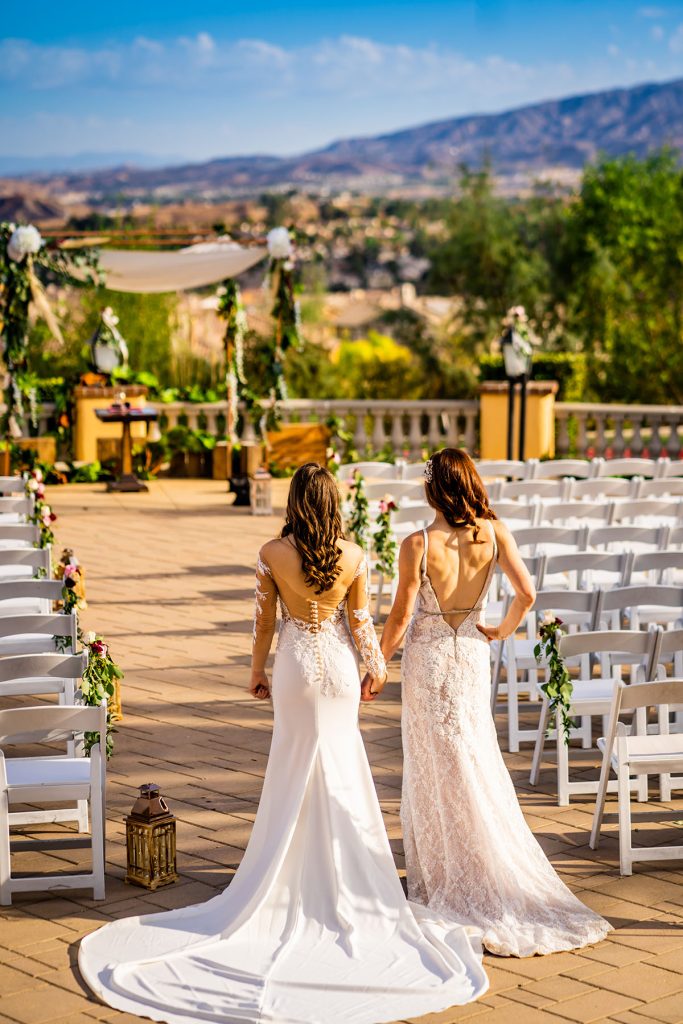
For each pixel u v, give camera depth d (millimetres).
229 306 14891
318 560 4270
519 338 15016
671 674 7211
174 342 22797
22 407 13898
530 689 6234
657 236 31250
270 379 14156
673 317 31562
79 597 5777
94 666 4848
